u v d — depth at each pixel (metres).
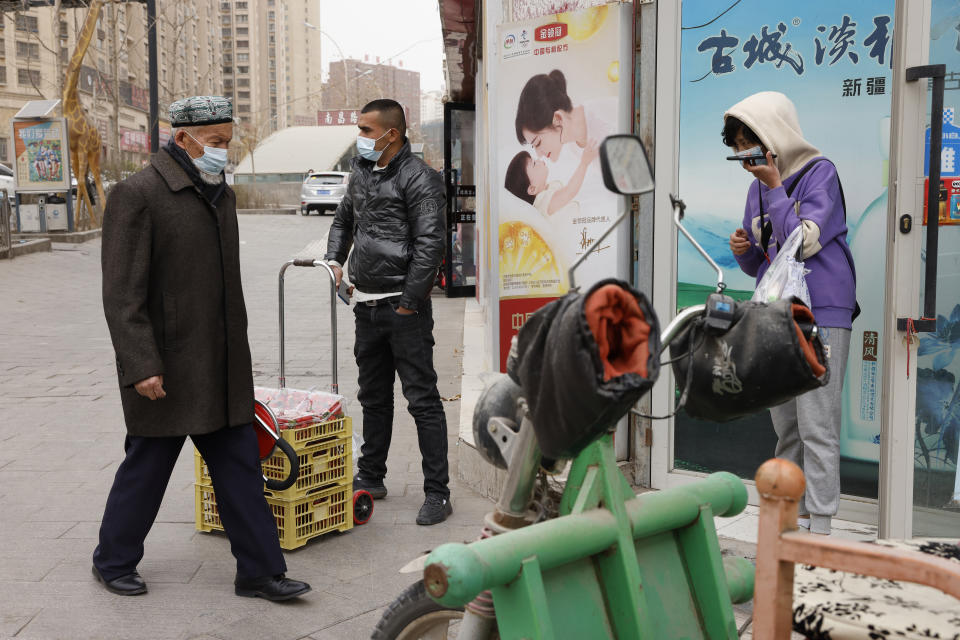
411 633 2.19
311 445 4.11
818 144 4.20
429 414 4.44
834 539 1.61
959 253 3.78
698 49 4.43
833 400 3.60
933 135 3.34
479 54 9.94
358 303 4.50
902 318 3.50
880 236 4.09
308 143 57.38
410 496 4.87
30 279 14.75
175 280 3.44
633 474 4.69
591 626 1.81
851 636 1.94
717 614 2.00
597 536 1.79
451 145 13.05
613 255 4.68
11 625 3.31
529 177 4.98
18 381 7.89
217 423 3.50
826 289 3.54
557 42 4.76
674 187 4.52
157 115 19.92
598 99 4.65
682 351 1.98
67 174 20.11
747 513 4.39
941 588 1.46
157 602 3.54
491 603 1.91
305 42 128.12
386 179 4.33
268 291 14.62
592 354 1.51
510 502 1.92
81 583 3.71
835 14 4.09
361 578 3.78
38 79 60.47
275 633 3.28
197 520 4.32
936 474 3.88
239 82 107.81
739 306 1.90
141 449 3.55
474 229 13.41
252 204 37.12
